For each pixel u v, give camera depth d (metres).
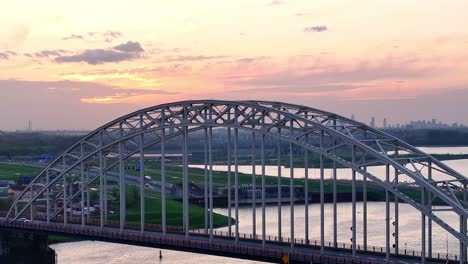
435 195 88.94
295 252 100.31
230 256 107.25
